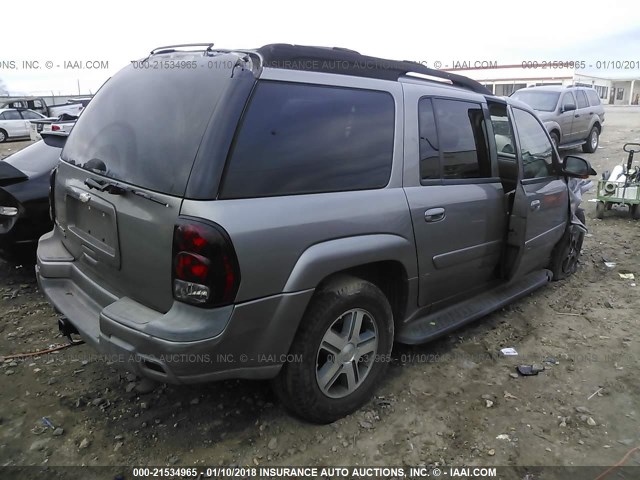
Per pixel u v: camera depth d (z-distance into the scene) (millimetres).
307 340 2602
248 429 2836
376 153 2926
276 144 2471
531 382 3354
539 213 4219
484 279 3941
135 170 2520
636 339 3928
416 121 3180
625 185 7492
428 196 3178
